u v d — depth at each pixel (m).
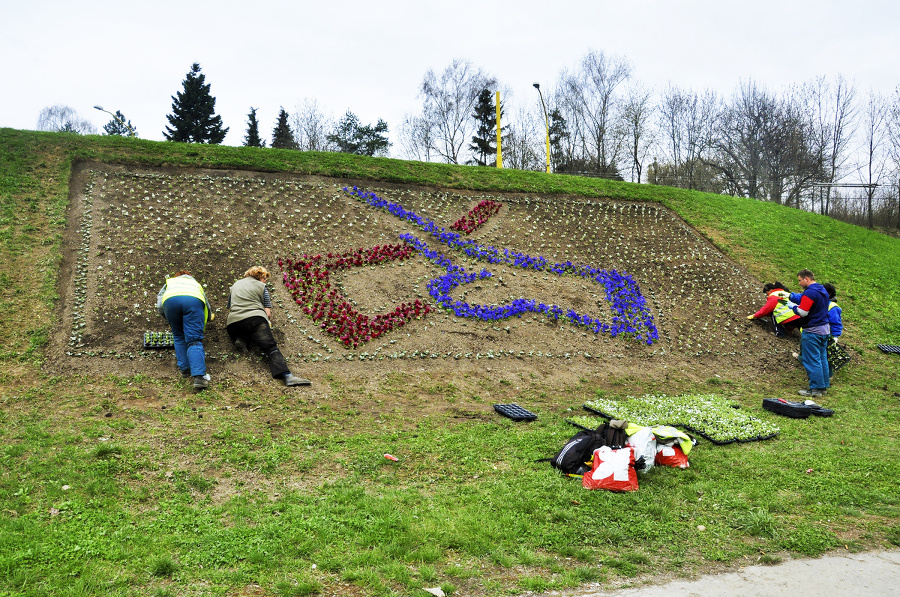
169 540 4.11
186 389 7.86
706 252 16.19
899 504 5.44
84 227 10.96
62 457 5.44
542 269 13.59
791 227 19.23
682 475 5.92
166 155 14.15
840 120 36.47
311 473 5.66
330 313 10.45
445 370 9.80
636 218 17.28
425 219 14.50
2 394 7.05
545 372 10.27
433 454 6.31
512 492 5.28
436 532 4.39
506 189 17.16
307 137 51.88
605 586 3.84
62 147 13.36
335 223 13.27
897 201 33.94
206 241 11.41
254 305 8.94
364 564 3.92
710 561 4.27
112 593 3.43
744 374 11.35
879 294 15.95
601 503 5.12
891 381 11.45
